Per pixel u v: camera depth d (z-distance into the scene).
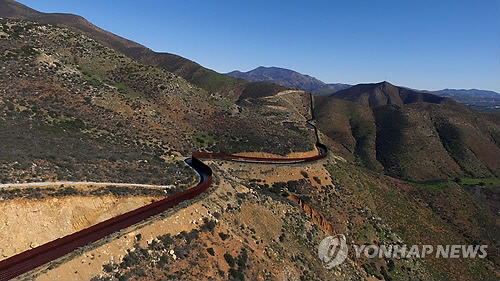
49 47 81.44
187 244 30.48
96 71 85.31
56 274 22.25
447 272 64.88
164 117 77.56
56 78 70.94
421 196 94.31
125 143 59.41
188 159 61.16
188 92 93.06
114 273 24.69
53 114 59.28
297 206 54.12
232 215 38.69
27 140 44.22
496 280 67.50
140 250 27.31
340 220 60.62
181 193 35.62
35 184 30.78
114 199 33.97
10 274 20.83
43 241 27.69
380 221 67.38
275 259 37.00
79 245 25.02
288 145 81.31
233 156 65.62
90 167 39.69
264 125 93.12
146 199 36.41
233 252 33.06
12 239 26.28
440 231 77.38
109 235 26.97
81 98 68.81
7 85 61.50
